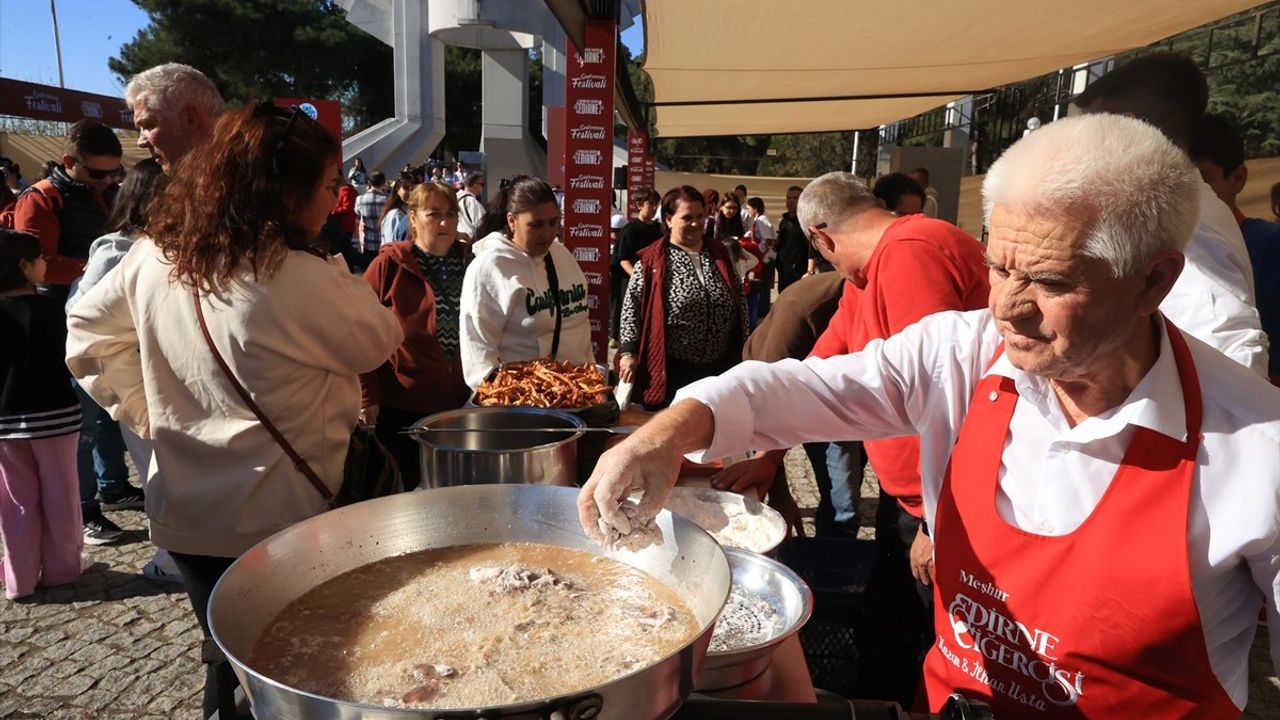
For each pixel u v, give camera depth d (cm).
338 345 159
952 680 116
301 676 84
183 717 252
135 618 308
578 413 203
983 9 536
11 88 1392
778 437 123
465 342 288
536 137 3825
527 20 1972
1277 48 1141
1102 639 96
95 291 164
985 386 111
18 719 250
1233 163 226
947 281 195
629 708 69
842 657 203
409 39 2472
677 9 520
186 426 156
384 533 112
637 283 402
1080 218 84
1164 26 612
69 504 329
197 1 3272
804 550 223
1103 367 96
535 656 88
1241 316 139
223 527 156
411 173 1507
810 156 3953
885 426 127
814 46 686
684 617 96
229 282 147
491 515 119
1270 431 90
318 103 1188
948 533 113
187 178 151
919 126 1995
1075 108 203
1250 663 286
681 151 4194
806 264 894
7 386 310
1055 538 99
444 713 61
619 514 100
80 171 378
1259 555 90
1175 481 92
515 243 298
